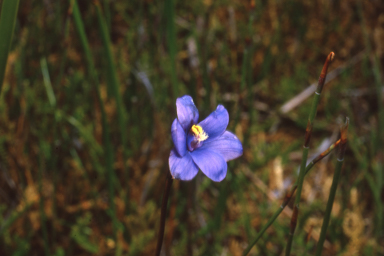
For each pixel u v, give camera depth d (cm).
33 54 66
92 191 54
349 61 77
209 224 54
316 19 79
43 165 56
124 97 66
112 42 75
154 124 62
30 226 53
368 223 60
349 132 64
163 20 65
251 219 59
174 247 54
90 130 61
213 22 74
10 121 60
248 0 79
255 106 73
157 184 58
